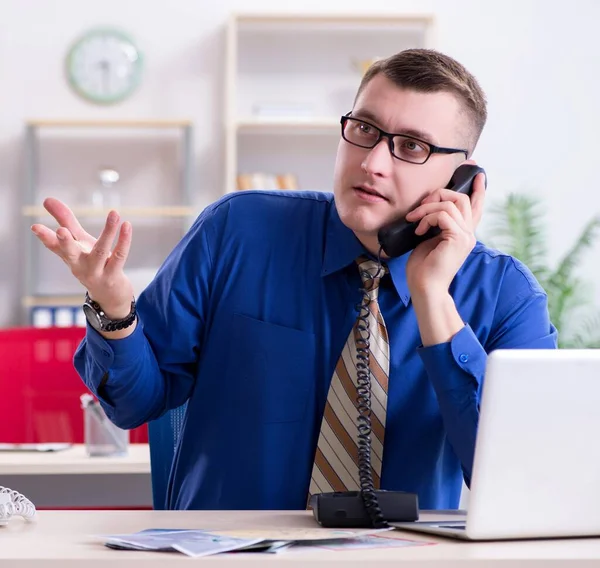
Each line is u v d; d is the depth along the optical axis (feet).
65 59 17.43
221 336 5.36
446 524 3.82
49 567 3.03
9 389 9.16
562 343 17.02
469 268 5.42
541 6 17.63
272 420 5.18
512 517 3.46
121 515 4.17
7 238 17.35
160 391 5.27
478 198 5.18
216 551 3.12
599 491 3.52
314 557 3.06
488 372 3.38
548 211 17.60
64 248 4.28
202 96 17.49
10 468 7.29
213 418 5.31
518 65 17.66
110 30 17.37
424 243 4.82
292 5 17.63
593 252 17.52
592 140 17.65
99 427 7.68
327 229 5.45
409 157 5.00
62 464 7.34
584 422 3.46
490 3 17.66
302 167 17.49
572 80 17.66
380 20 16.80
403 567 3.03
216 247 5.48
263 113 16.88
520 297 5.39
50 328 9.30
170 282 5.42
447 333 4.64
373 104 5.00
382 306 5.24
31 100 17.39
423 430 5.13
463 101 5.11
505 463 3.43
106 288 4.43
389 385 5.13
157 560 3.01
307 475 5.14
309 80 17.47
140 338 4.82
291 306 5.34
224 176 17.47
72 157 17.42
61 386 9.22
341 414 5.02
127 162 17.44
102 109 17.46
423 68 5.03
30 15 17.39
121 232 4.30
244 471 5.16
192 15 17.52
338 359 5.16
